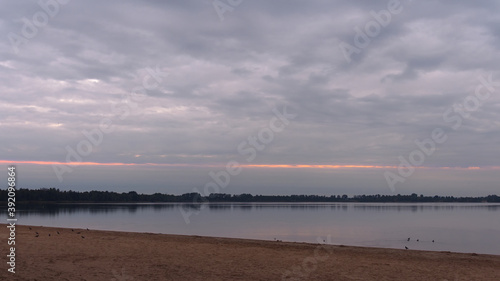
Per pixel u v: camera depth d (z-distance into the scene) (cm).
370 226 5259
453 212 12100
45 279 1049
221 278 1193
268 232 4066
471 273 1403
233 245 1961
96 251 1571
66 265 1261
